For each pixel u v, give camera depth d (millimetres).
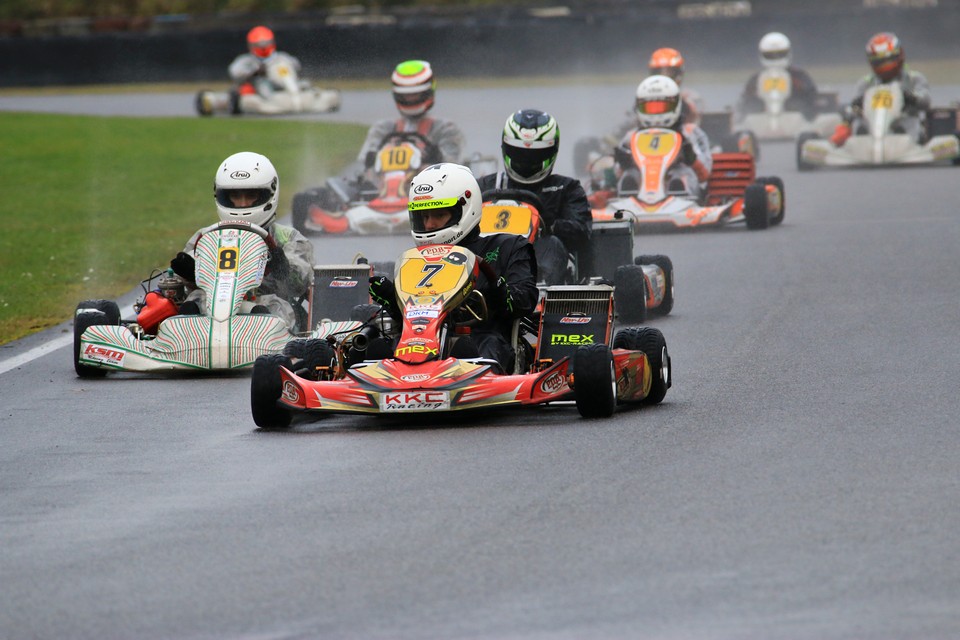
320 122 117750
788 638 15328
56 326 41969
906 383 28859
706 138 62125
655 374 27766
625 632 15656
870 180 75000
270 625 16266
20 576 18422
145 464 24469
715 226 60344
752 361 32250
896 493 20547
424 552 18672
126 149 101500
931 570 17172
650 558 18062
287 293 36156
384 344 27641
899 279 43750
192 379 33125
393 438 25578
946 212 60031
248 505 21375
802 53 150500
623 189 59938
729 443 24141
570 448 24125
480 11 162625
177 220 68562
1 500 22344
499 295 28219
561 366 26047
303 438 26016
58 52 161625
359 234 60688
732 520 19531
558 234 37500
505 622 16078
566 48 151500
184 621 16516
